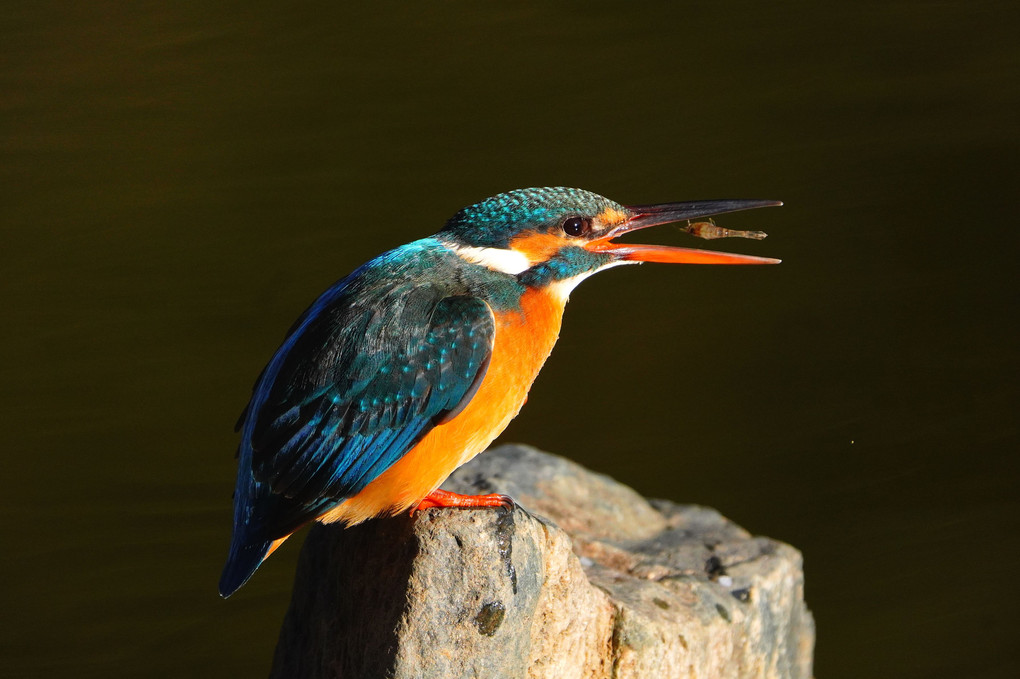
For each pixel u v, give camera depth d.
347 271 12.88
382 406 6.15
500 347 6.46
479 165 13.84
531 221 6.87
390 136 14.27
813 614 9.94
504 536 6.20
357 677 6.32
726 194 13.49
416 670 6.05
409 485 6.24
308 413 6.09
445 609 6.12
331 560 6.74
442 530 6.17
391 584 6.22
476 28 16.05
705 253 7.29
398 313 6.30
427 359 6.21
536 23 16.19
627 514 8.98
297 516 6.09
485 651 6.13
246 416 6.76
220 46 15.44
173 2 16.41
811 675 8.82
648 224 7.31
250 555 5.99
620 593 7.43
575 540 8.38
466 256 6.82
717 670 7.55
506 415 6.61
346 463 6.12
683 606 7.50
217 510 10.88
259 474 6.05
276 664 7.23
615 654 6.92
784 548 8.52
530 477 9.16
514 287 6.69
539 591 6.43
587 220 7.02
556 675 6.64
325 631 6.71
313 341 6.29
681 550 8.45
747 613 7.75
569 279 6.99
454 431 6.31
